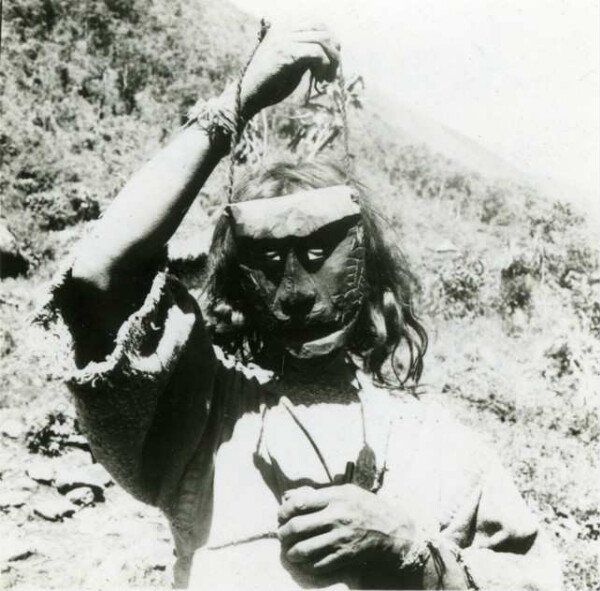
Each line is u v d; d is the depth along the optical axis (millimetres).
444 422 1637
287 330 1495
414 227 13820
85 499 5137
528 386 9164
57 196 10539
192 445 1489
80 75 14289
